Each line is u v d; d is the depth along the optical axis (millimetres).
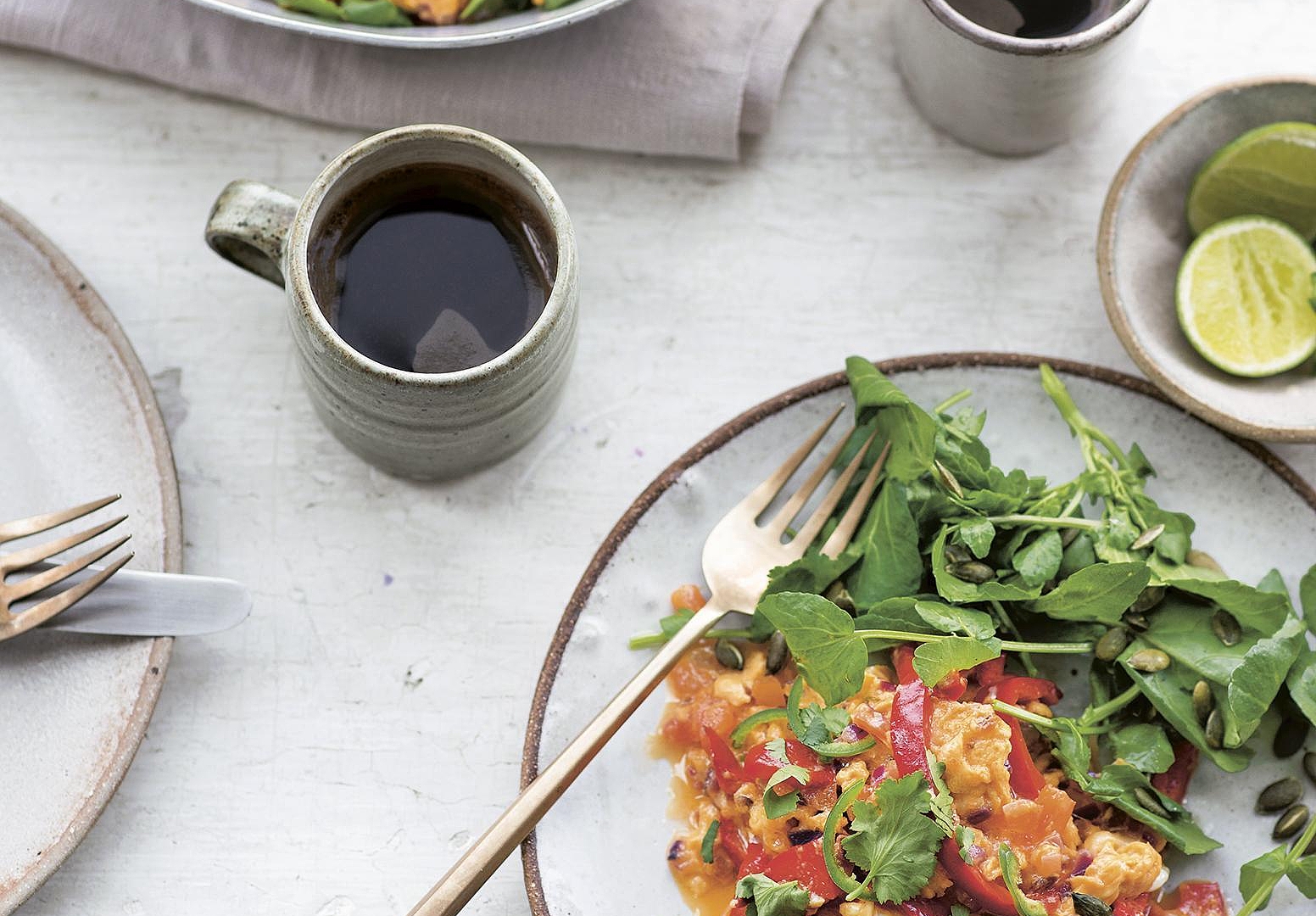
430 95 818
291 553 799
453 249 766
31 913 766
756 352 822
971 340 825
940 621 740
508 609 797
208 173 830
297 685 788
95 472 786
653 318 823
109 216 824
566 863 757
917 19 794
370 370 729
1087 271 831
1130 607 765
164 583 767
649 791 766
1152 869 739
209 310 818
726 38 819
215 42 819
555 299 740
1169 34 847
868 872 724
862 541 769
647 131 820
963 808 734
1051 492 772
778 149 840
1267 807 764
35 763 761
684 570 781
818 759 743
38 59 833
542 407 772
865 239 833
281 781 781
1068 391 792
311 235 748
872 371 768
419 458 774
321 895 773
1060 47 768
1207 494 789
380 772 783
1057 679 776
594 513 807
